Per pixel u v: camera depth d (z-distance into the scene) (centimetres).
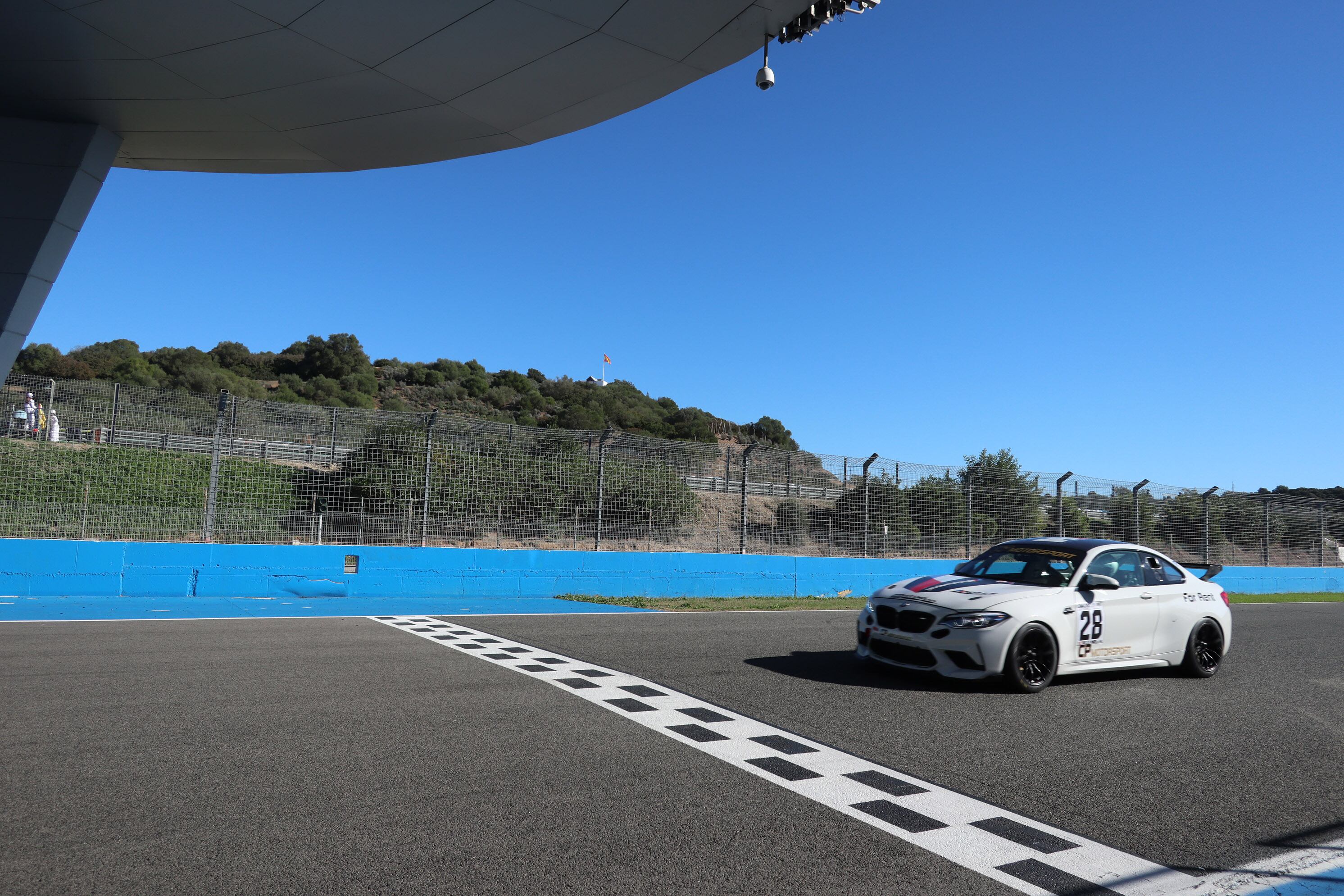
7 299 1353
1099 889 300
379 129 1497
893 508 1841
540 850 318
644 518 1612
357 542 1387
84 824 331
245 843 316
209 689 594
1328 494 4309
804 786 411
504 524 1492
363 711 538
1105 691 699
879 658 710
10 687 586
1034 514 1961
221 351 7419
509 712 546
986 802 397
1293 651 1006
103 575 1230
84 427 1257
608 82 1334
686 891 285
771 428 7500
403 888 280
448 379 8150
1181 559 2144
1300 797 419
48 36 1181
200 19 1141
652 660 780
